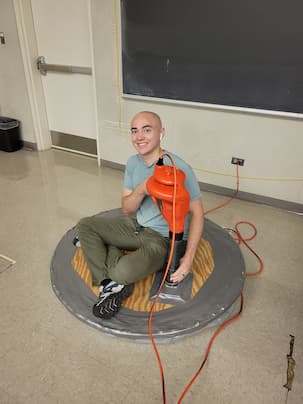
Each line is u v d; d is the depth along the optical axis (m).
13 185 2.80
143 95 2.64
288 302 1.61
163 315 1.43
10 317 1.49
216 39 2.19
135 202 1.47
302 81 2.05
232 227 2.24
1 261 1.86
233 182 2.61
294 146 2.26
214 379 1.24
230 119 2.39
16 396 1.18
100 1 2.47
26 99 3.38
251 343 1.38
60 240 1.93
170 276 1.49
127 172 1.61
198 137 2.58
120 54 2.58
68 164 3.27
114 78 2.72
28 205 2.48
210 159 2.62
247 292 1.67
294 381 1.23
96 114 2.98
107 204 2.52
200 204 1.47
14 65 3.25
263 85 2.17
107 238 1.61
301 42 1.96
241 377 1.25
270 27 2.01
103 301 1.40
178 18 2.25
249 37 2.09
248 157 2.46
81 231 1.58
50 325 1.46
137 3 2.33
